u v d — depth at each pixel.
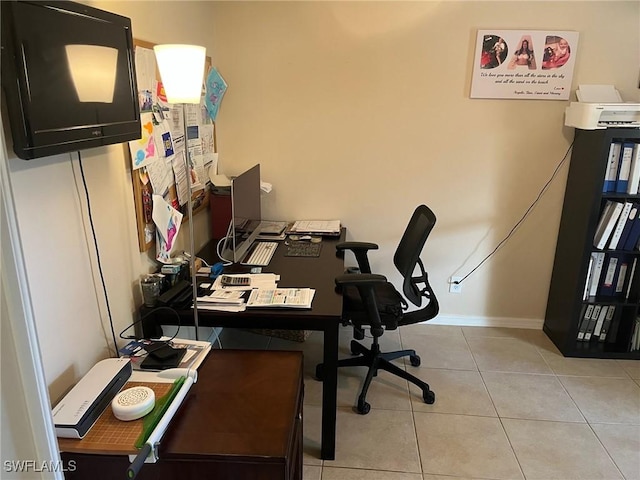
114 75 1.40
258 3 2.77
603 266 2.76
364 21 2.75
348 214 3.10
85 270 1.48
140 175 1.85
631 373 2.65
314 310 1.82
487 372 2.64
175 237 2.13
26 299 0.79
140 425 1.21
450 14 2.69
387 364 2.47
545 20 2.65
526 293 3.14
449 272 3.15
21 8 1.02
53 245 1.31
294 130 2.97
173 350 1.52
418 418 2.24
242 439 1.20
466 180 2.96
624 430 2.17
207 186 2.77
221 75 2.91
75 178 1.41
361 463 1.95
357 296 2.37
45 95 1.10
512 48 2.69
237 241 2.37
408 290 2.27
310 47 2.82
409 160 2.96
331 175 3.04
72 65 1.20
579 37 2.65
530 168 2.90
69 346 1.40
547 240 3.02
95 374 1.36
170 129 2.15
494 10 2.66
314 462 1.95
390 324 2.30
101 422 1.22
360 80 2.84
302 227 2.96
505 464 1.96
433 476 1.89
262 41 2.83
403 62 2.79
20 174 1.16
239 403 1.35
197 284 2.04
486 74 2.75
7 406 0.80
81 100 1.24
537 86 2.74
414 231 2.40
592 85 2.70
